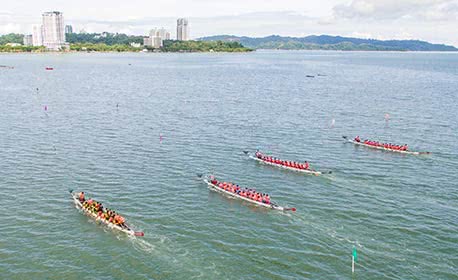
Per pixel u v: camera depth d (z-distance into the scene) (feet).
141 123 432.25
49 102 545.85
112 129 405.80
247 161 321.11
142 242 203.41
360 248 201.16
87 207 229.86
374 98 614.75
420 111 511.81
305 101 584.81
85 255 192.65
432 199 256.11
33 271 180.75
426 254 197.26
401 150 346.54
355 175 295.28
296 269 184.96
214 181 268.62
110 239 205.57
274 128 420.77
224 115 477.77
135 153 332.60
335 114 492.95
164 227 217.36
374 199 255.50
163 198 251.19
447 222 226.99
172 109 510.17
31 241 202.49
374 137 394.52
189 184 273.54
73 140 366.02
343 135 399.03
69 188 262.47
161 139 372.99
